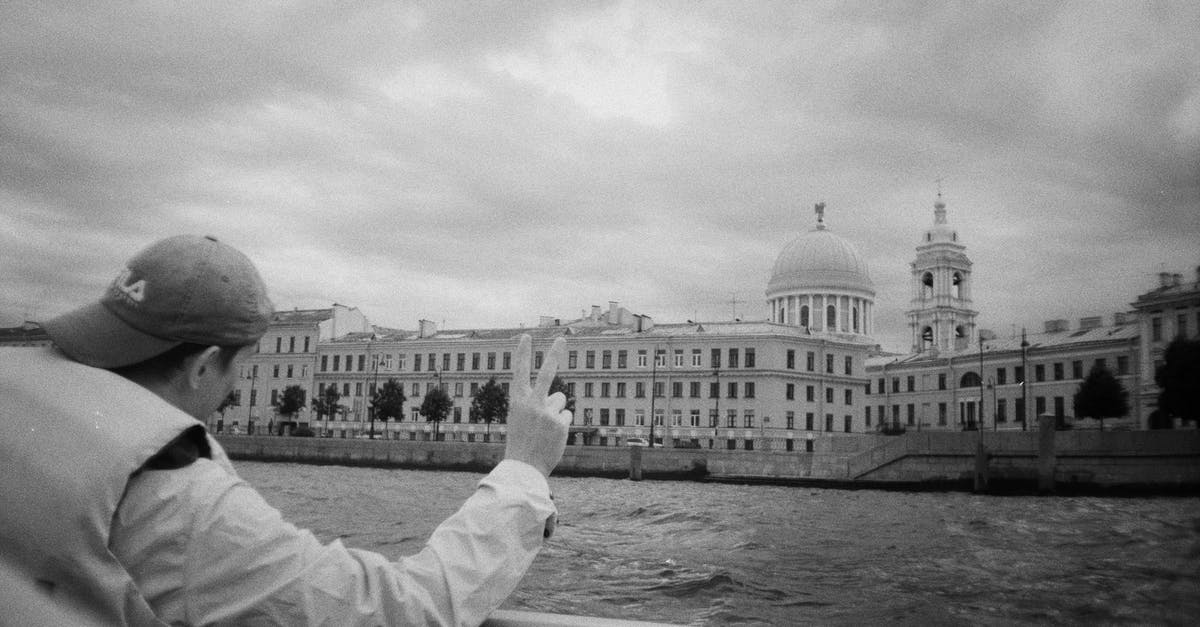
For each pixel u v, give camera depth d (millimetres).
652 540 19219
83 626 1372
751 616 11242
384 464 61406
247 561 1473
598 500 34188
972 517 28984
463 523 1760
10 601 1347
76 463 1414
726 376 71938
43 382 1519
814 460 49469
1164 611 12086
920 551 18422
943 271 105500
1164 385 49281
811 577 14312
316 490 33250
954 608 12141
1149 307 62594
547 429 1931
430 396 72750
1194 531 23562
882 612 11742
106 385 1543
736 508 31234
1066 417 70062
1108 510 32625
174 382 1702
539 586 12727
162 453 1516
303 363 86625
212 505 1488
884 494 44438
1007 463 44594
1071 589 13602
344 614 1521
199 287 1641
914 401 85125
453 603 1636
